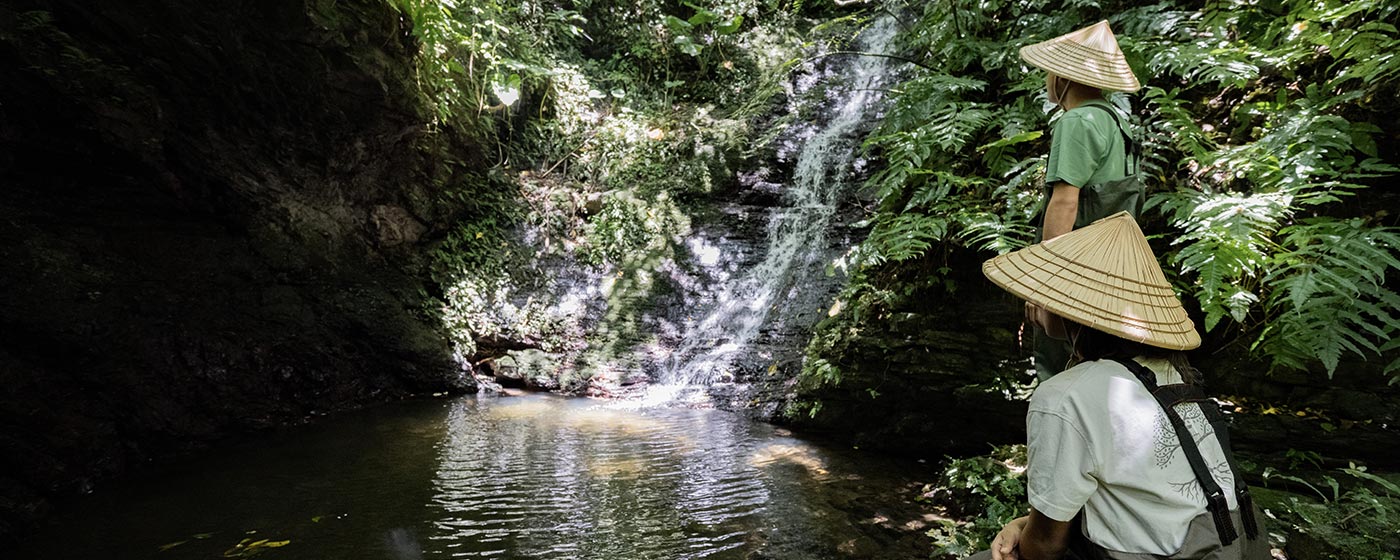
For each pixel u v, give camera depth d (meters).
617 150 10.11
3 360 4.57
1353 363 3.86
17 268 4.97
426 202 8.24
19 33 5.02
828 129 10.45
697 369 7.68
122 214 5.93
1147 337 1.56
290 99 6.57
